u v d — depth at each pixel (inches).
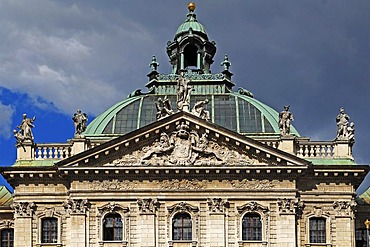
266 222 4254.4
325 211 4340.6
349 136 4434.1
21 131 4456.2
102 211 4274.1
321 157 4409.5
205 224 4259.4
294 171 4256.9
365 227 4596.5
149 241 4234.7
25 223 4343.0
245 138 4254.4
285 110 4409.5
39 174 4343.0
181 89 4335.6
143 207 4259.4
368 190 4933.6
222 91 4913.9
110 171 4256.9
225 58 5059.1
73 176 4276.6
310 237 4328.3
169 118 4271.7
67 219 4301.2
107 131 4648.1
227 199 4264.3
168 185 4276.6
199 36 5128.0
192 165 4254.4
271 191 4269.2
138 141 4276.6
